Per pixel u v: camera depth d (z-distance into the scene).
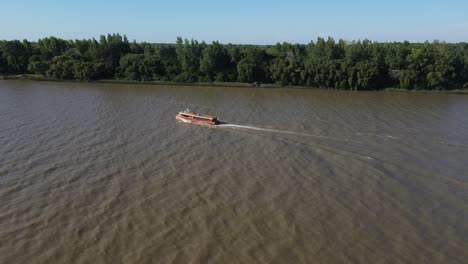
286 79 134.50
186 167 55.88
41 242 38.59
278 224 41.69
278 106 97.62
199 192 48.47
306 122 79.31
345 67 127.50
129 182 51.06
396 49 133.12
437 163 56.78
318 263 35.66
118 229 40.75
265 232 40.31
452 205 45.16
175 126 76.31
